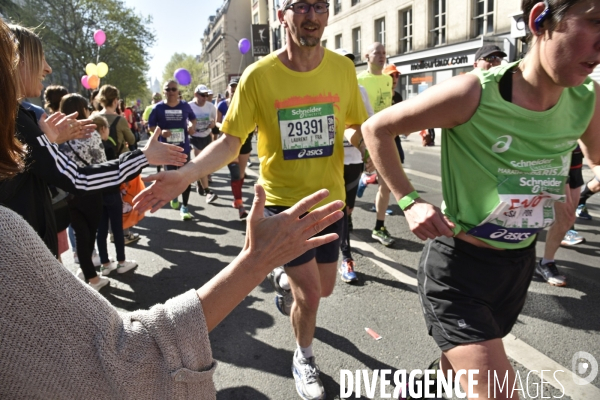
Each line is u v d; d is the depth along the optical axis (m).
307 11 2.06
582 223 5.11
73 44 37.91
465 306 1.55
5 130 0.75
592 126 1.53
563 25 1.24
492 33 15.43
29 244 0.69
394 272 3.83
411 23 19.62
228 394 2.33
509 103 1.41
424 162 10.34
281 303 2.80
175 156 2.22
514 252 1.59
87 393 0.75
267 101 2.21
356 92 2.44
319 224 0.97
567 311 3.05
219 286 0.92
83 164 3.43
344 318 3.05
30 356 0.69
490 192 1.50
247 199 7.19
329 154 2.31
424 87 19.20
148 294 3.63
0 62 0.73
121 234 4.02
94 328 0.75
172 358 0.83
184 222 5.80
